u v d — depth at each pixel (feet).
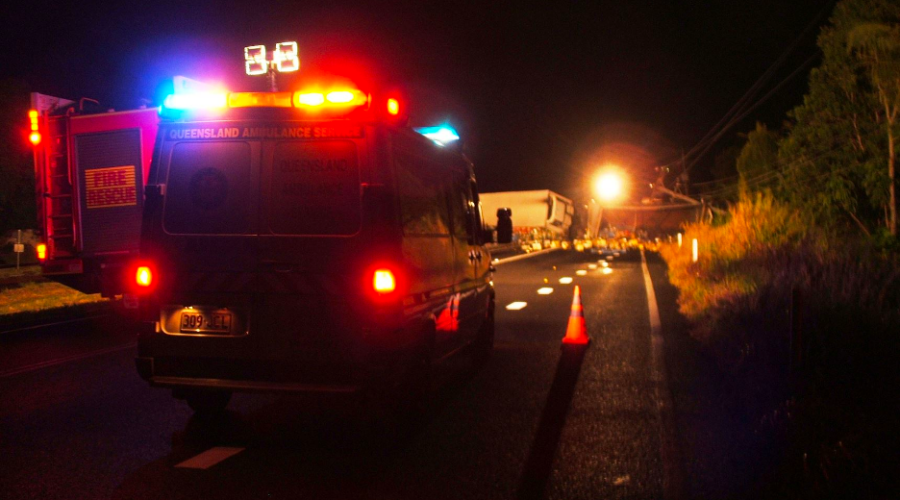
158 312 21.20
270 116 21.03
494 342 38.58
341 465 19.08
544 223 162.20
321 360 20.31
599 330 42.14
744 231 73.97
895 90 69.00
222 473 18.45
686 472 18.30
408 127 22.71
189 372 21.01
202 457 19.75
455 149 28.30
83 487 17.43
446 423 23.11
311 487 17.46
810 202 77.00
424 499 16.67
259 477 18.17
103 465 19.08
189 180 21.26
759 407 23.34
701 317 43.39
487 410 24.63
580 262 110.83
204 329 20.90
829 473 16.58
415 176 23.08
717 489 17.13
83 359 35.09
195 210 21.16
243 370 20.68
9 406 25.53
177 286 21.11
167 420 23.66
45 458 19.65
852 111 73.41
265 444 20.99
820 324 29.14
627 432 21.83
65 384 29.22
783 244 61.26
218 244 20.90
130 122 43.80
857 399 22.38
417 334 22.27
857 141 74.33
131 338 42.55
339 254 20.43
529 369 31.50
